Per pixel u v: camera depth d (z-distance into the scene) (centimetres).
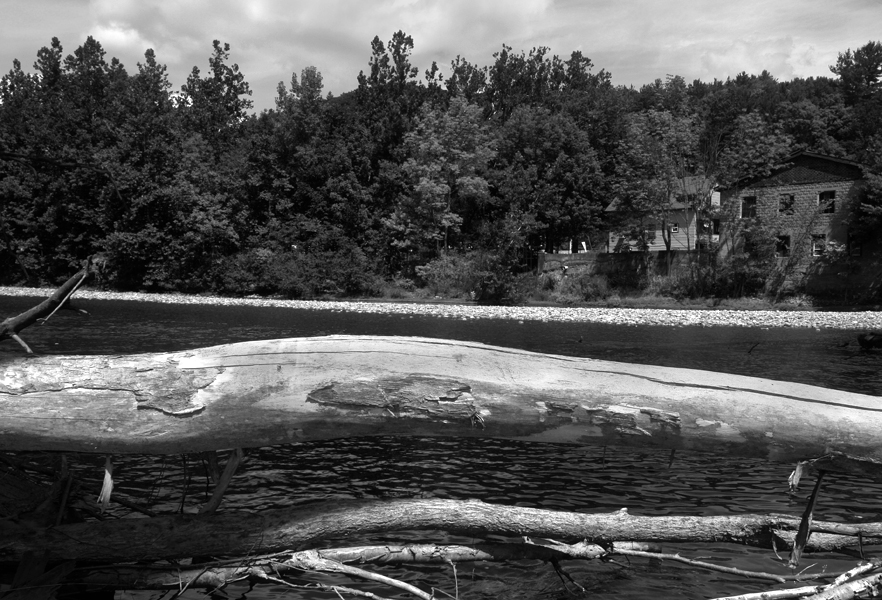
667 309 4209
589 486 680
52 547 377
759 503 618
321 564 378
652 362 1847
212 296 5359
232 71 8562
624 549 426
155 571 403
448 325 3219
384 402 378
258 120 7650
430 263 5438
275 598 421
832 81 9800
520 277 5028
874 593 378
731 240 4725
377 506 394
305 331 2661
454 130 5809
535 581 446
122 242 5225
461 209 6081
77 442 369
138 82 5741
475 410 381
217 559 431
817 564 466
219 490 400
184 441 376
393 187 6244
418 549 405
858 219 4216
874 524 411
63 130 5959
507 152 6341
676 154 4759
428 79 7944
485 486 680
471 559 408
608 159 6525
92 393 369
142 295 5209
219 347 396
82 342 2053
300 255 5569
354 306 4441
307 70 6412
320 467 746
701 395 389
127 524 385
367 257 5684
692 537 415
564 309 4184
